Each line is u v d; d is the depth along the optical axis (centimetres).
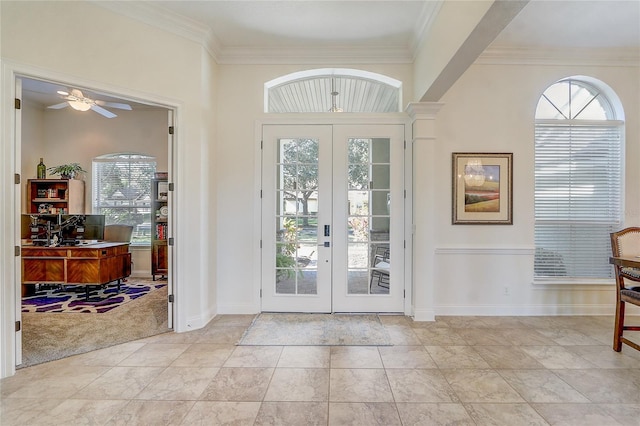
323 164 362
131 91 282
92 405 194
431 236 342
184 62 312
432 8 278
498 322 337
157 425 176
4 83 224
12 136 229
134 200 582
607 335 302
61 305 400
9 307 229
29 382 219
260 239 364
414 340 290
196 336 299
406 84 361
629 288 267
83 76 259
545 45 342
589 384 218
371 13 294
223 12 294
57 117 570
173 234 312
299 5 284
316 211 364
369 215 363
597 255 368
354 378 226
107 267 442
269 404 196
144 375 229
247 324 329
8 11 226
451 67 259
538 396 204
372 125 360
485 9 192
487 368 240
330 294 363
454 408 192
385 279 364
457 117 356
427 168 340
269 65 364
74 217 485
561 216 367
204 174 329
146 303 409
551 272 369
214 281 356
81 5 258
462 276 359
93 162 577
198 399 200
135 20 284
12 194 230
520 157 357
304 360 252
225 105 363
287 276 367
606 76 358
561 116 369
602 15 289
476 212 356
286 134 362
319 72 371
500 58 354
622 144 361
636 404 196
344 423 179
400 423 179
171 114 312
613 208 366
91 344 281
